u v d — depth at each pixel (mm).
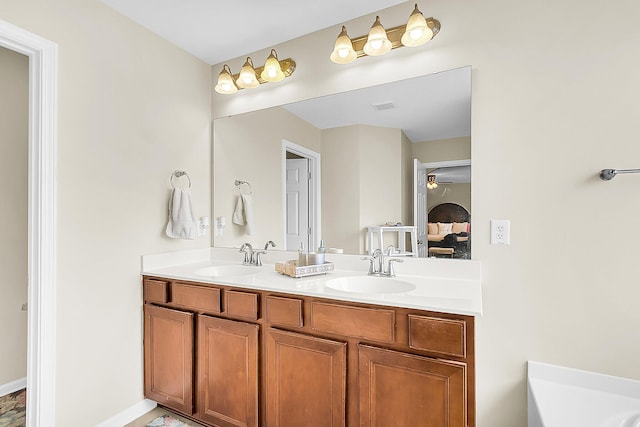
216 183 2379
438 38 1658
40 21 1477
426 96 1690
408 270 1736
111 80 1775
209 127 2402
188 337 1758
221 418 1667
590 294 1352
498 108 1525
